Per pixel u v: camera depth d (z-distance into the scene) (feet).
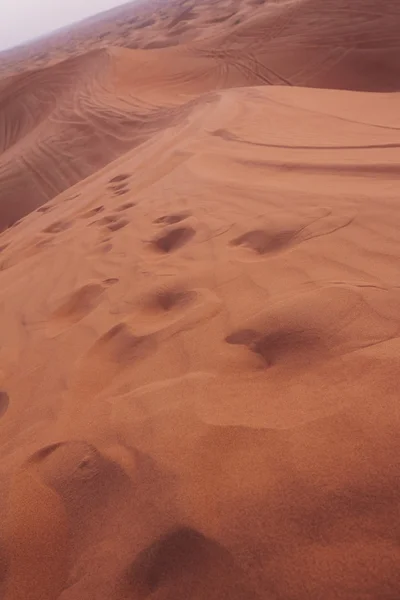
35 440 4.81
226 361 4.90
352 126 15.39
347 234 6.83
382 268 5.68
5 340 7.61
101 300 7.54
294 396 4.12
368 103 20.31
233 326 5.45
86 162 38.60
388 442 3.39
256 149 14.32
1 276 11.32
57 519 3.85
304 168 11.11
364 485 3.18
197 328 5.65
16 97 63.31
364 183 9.04
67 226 13.58
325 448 3.50
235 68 54.65
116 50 62.18
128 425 4.42
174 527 3.33
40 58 180.86
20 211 38.96
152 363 5.32
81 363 5.87
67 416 4.99
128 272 8.25
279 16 62.44
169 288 7.00
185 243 8.64
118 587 3.24
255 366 4.71
